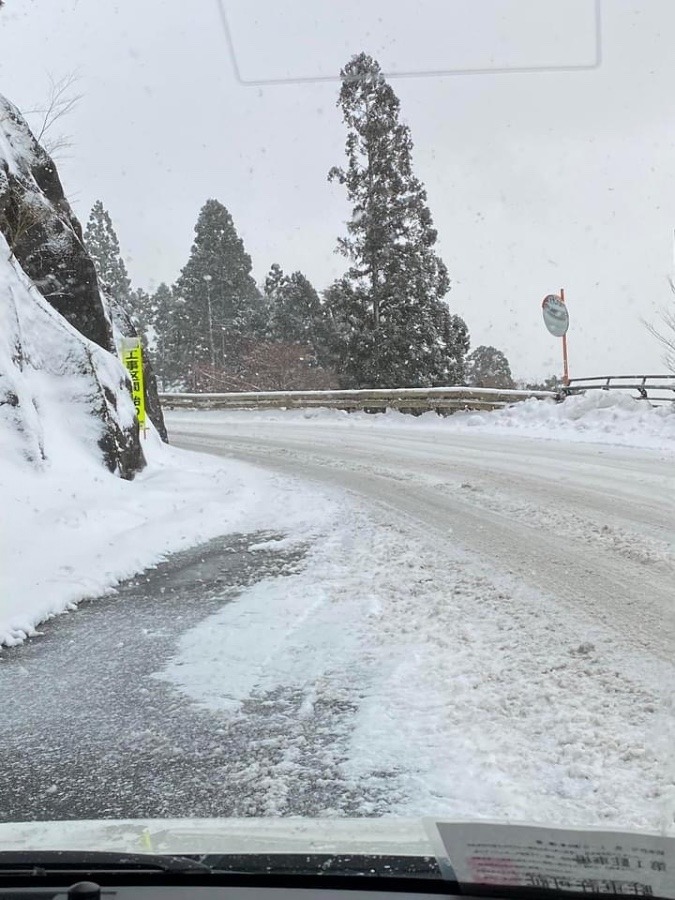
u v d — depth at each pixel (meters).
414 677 4.54
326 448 16.59
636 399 17.67
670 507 9.08
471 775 3.38
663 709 3.95
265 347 41.28
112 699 4.52
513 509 9.44
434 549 7.65
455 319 31.38
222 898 1.89
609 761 3.44
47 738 4.02
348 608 5.92
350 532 8.66
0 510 7.95
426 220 29.62
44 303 11.74
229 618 5.91
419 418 21.58
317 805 3.20
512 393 21.53
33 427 9.57
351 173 29.17
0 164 12.73
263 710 4.25
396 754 3.63
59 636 5.71
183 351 50.31
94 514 8.82
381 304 30.16
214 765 3.64
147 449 13.55
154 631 5.73
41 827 2.42
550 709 4.01
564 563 6.91
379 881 1.90
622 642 4.92
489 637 5.12
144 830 2.34
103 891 1.94
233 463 14.82
